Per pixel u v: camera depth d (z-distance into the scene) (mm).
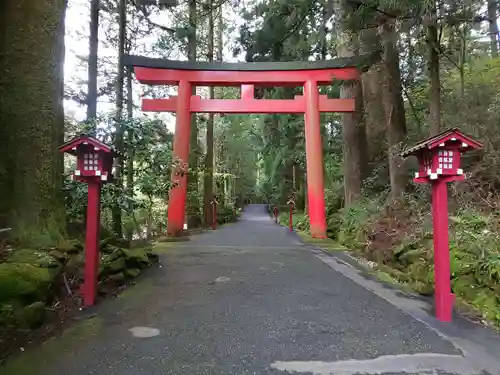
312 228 11664
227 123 26172
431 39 6930
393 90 8516
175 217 11844
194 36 14141
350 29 8156
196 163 16766
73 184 6590
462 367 3000
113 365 3020
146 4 10750
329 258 8086
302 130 17500
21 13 5250
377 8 7270
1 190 5004
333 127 17750
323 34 9727
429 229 6402
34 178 5152
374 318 4164
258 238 12188
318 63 11555
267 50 11422
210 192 19297
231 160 30484
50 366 2992
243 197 40500
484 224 5605
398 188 8250
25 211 5016
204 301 4836
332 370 2947
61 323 3939
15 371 2900
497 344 3441
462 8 6266
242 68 11727
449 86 10758
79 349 3316
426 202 7711
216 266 7176
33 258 4289
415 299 4930
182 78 11828
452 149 3969
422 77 11211
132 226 12859
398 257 6609
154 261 7484
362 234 8922
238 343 3469
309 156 11688
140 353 3244
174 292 5273
